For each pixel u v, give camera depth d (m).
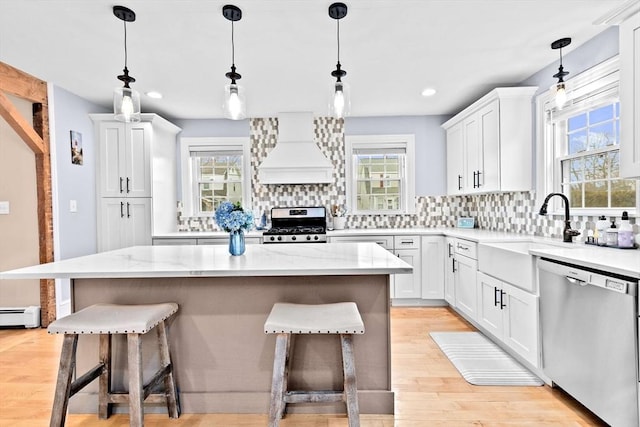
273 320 1.56
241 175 4.62
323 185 4.53
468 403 2.02
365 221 4.54
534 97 3.17
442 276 3.92
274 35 2.41
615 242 2.24
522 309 2.37
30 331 3.29
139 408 1.56
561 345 1.97
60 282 3.52
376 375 1.94
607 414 1.64
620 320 1.56
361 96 3.74
